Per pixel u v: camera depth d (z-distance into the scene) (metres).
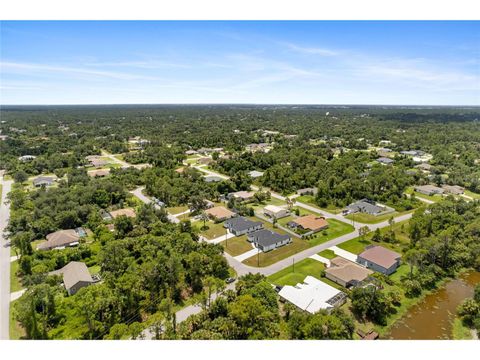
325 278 55.00
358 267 55.25
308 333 36.75
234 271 57.09
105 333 40.84
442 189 105.62
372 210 86.44
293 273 56.34
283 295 48.03
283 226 77.94
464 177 114.00
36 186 109.06
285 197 102.00
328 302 46.25
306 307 45.03
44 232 71.31
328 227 76.81
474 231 66.75
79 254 60.12
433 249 58.91
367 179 106.94
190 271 51.81
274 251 64.94
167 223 74.06
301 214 86.56
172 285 50.53
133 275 48.72
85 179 108.38
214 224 79.88
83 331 40.56
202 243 61.53
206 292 50.44
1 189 106.94
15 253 62.84
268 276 55.47
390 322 44.88
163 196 97.06
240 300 40.59
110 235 66.44
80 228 75.62
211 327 39.00
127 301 45.09
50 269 55.38
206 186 104.56
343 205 92.06
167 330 38.59
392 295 48.41
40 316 41.38
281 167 121.69
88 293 43.09
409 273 56.16
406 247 65.62
